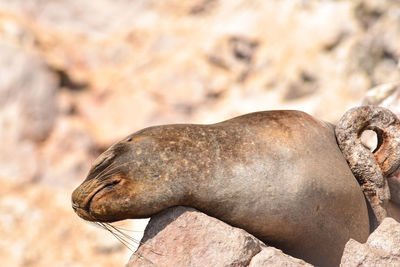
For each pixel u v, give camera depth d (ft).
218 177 50.55
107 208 49.57
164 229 50.14
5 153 199.21
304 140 54.65
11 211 180.86
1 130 202.39
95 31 252.21
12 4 248.11
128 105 219.61
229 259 47.37
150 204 49.70
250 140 52.95
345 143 58.13
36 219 178.40
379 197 57.88
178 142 51.57
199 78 223.51
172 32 242.99
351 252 46.83
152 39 243.40
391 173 60.08
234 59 225.56
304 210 52.06
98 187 50.14
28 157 199.93
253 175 51.13
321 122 59.36
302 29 218.59
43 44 232.94
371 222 58.34
